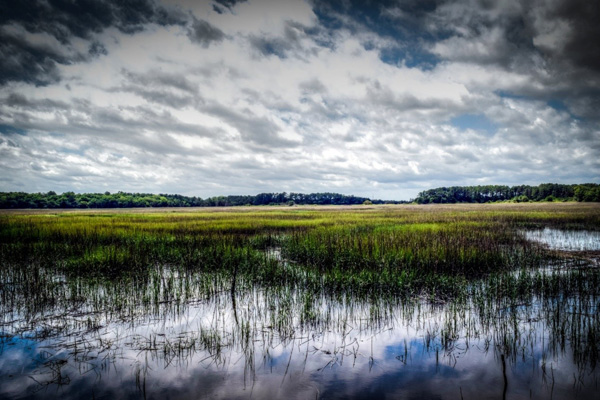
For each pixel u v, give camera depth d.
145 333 6.07
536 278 9.30
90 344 5.64
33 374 4.70
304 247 13.43
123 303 7.64
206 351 5.34
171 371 4.76
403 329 6.20
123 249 13.16
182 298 8.09
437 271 10.48
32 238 17.03
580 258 12.71
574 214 34.25
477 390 4.26
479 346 5.45
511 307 7.30
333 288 8.81
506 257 12.09
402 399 4.07
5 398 4.12
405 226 20.91
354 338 5.82
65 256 12.75
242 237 17.41
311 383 4.44
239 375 4.65
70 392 4.27
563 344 5.45
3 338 5.88
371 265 10.91
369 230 19.61
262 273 10.16
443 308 7.34
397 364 4.92
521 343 5.53
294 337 5.86
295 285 9.23
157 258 12.52
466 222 24.53
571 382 4.40
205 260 12.05
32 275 10.05
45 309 7.27
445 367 4.82
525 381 4.44
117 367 4.88
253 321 6.61
